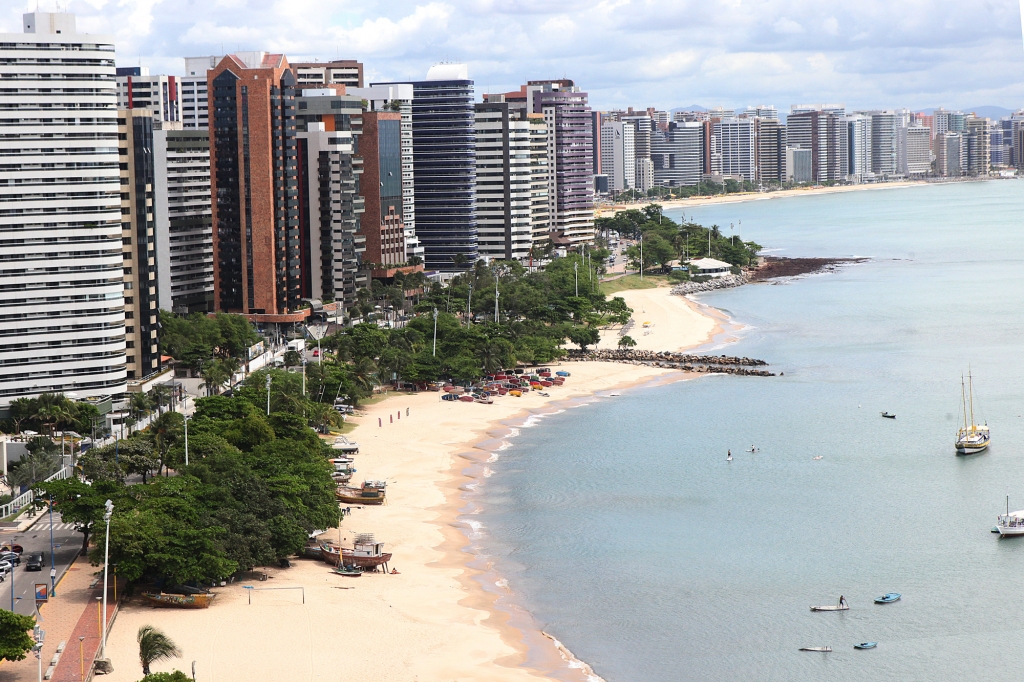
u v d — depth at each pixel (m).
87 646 164.88
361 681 160.75
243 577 198.50
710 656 174.62
